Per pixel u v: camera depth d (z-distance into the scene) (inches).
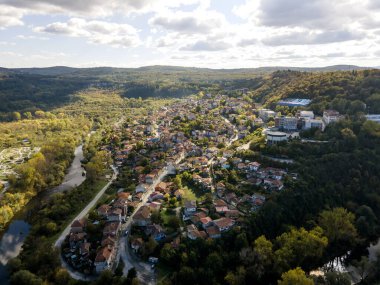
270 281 6146.7
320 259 6786.4
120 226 7568.9
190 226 7135.8
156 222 7470.5
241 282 5856.3
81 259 6461.6
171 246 6569.9
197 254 6348.4
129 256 6540.4
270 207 7554.1
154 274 6053.2
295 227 7308.1
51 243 7062.0
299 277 5388.8
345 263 6879.9
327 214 7391.7
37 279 5693.9
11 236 7706.7
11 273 6161.4
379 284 6053.2
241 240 6609.3
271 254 6274.6
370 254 7199.8
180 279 5802.2
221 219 7298.2
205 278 5831.7
